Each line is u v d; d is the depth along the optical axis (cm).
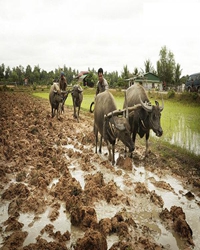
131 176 580
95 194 468
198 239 355
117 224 366
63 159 649
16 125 1048
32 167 612
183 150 754
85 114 1592
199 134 953
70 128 1088
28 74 7062
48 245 316
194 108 1786
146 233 364
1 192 480
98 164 652
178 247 338
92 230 330
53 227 370
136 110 662
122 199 458
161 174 589
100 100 691
